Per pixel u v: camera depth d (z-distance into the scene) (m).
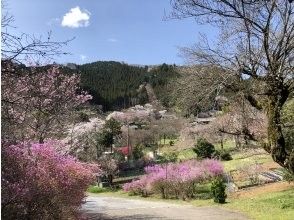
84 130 26.22
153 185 31.31
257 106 10.09
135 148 55.09
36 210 9.73
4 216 8.61
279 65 9.15
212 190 25.95
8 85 8.87
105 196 33.91
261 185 29.16
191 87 9.80
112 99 121.94
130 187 33.97
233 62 9.38
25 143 10.57
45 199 10.01
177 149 57.16
